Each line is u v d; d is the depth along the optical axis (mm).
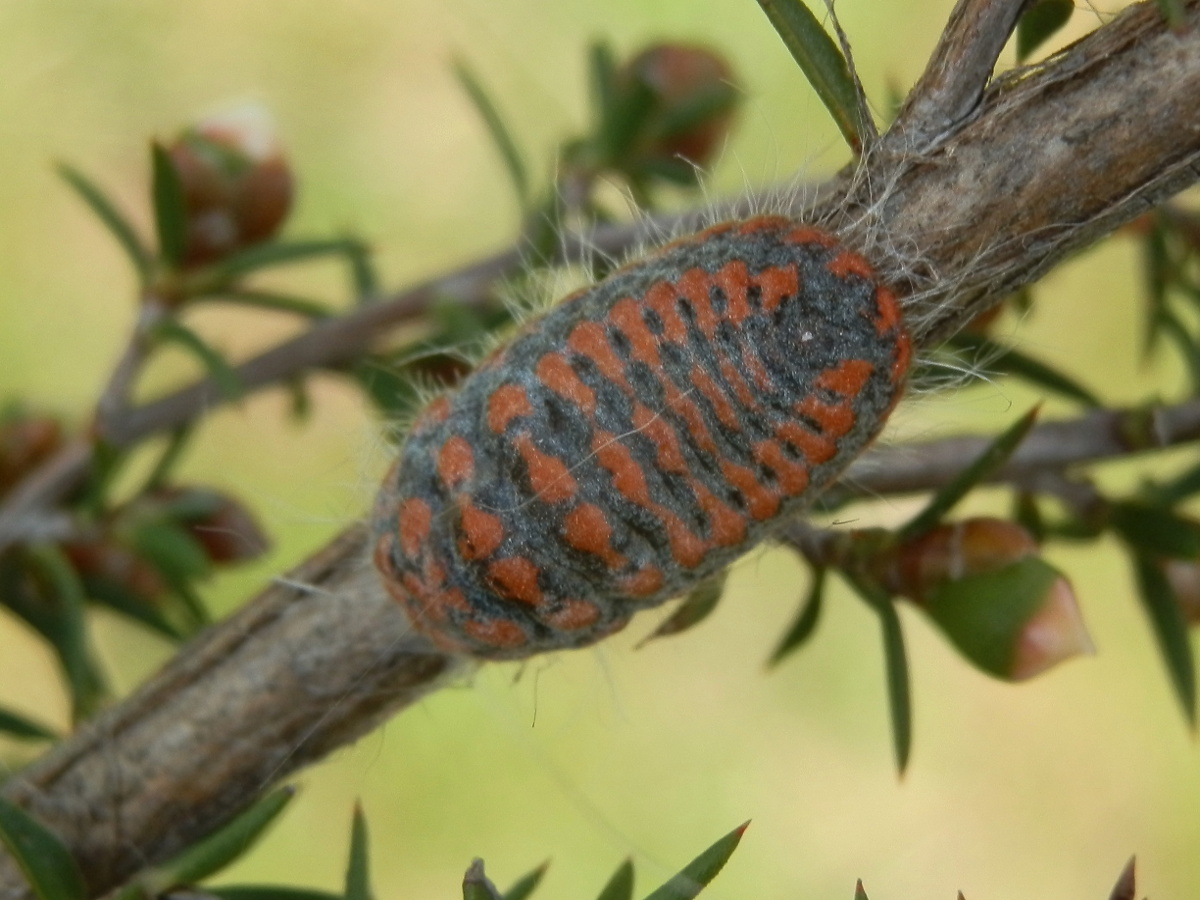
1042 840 296
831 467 120
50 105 303
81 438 153
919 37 291
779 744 289
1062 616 130
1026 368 141
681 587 121
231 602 216
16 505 151
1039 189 121
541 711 274
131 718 129
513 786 281
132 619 151
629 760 281
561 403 120
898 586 132
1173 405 140
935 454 140
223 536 153
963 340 134
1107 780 298
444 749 280
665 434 120
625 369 120
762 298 120
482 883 120
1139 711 296
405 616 125
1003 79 121
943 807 296
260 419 271
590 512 120
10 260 299
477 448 121
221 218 151
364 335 155
